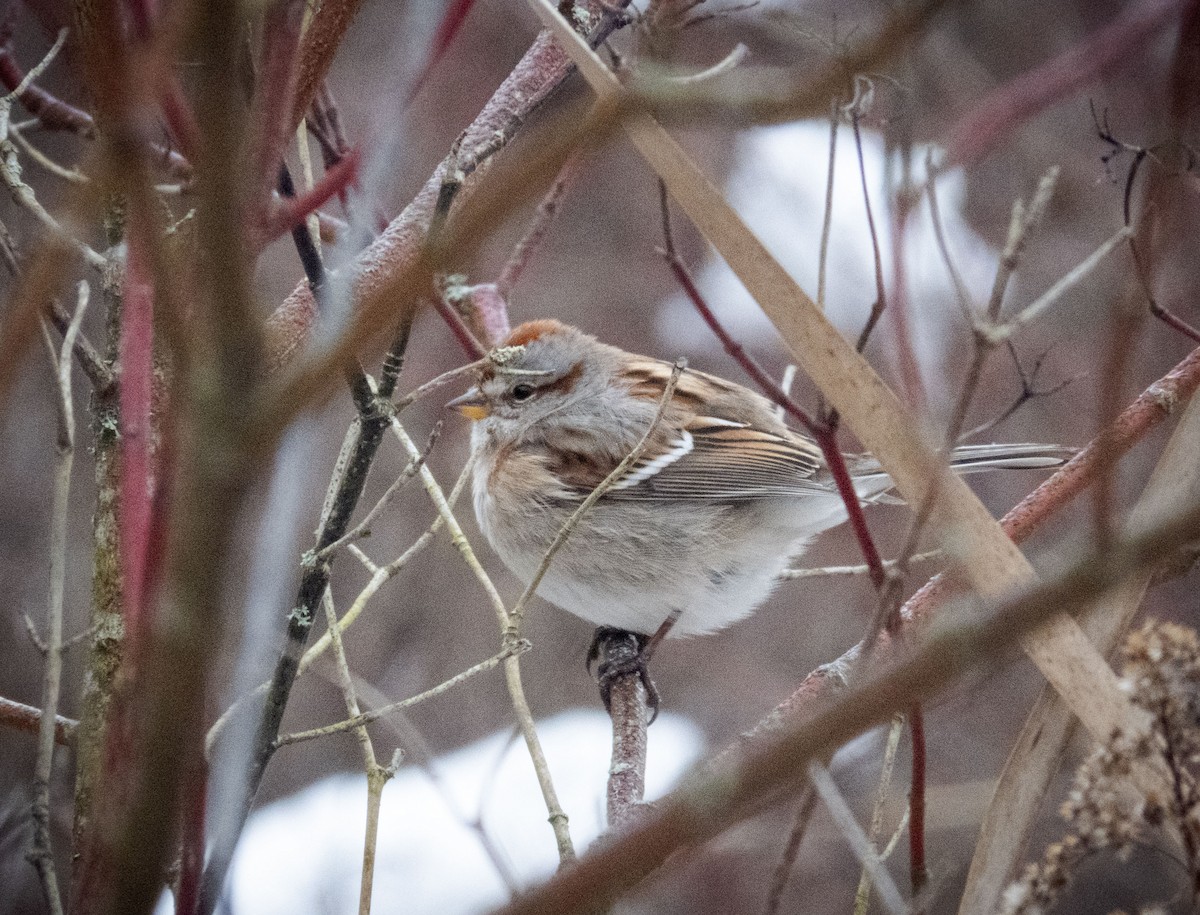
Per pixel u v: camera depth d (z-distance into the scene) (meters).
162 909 6.16
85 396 10.77
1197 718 4.02
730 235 4.78
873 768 11.04
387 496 5.08
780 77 4.48
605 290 12.95
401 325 4.98
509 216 2.76
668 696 12.34
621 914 5.59
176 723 2.77
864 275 12.27
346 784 11.11
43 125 6.70
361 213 4.20
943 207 12.36
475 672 5.38
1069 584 2.90
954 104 11.63
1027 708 11.44
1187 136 5.24
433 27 4.22
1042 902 4.19
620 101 2.83
